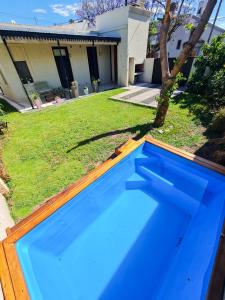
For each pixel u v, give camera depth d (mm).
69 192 2072
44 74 8461
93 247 1897
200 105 6059
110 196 2373
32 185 3109
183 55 3490
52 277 1513
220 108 5090
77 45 9070
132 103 6945
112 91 9414
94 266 1740
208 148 3699
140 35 9773
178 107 6141
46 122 5836
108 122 5449
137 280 1646
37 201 2754
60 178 3227
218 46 6504
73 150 4074
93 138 4531
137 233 2047
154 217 2215
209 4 2963
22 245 1546
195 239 1797
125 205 2359
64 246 1828
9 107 7652
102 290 1573
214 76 6289
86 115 6160
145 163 2795
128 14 8570
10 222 2273
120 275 1680
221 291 1029
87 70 10156
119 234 2031
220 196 2010
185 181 2438
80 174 3293
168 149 2736
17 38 6020
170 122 5000
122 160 2600
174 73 3783
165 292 1506
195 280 1320
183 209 2273
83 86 10148
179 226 2102
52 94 8430
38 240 1656
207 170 2318
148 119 5402
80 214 2021
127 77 10320
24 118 6309
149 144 2941
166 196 2447
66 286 1538
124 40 9336
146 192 2529
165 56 3773
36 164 3703
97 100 7879
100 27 10203
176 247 1894
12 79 7617
